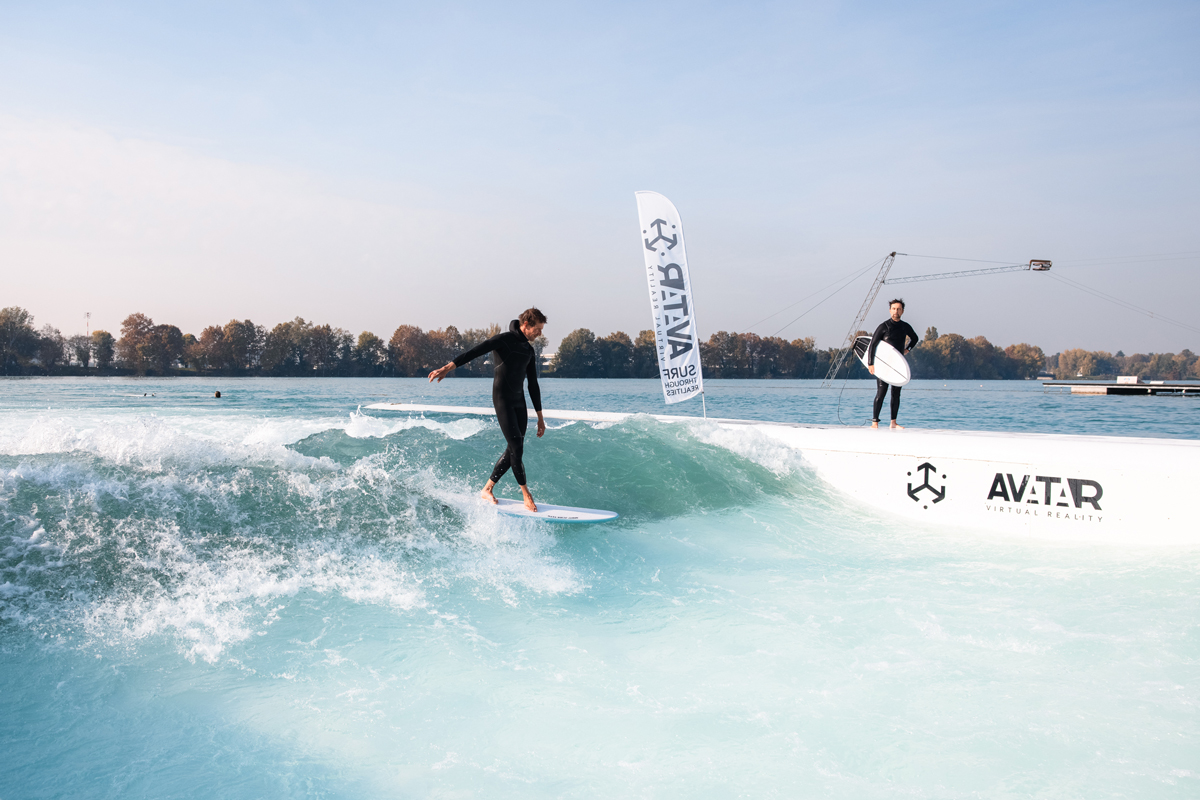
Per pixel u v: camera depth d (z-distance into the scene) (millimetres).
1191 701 2789
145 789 2074
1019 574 4727
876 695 2832
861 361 9008
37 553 3221
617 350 142250
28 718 2361
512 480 6164
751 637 3479
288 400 26922
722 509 6492
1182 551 5320
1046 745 2434
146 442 4383
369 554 4066
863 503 7234
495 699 2746
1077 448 6613
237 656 2930
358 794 2111
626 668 3086
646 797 2121
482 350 5047
